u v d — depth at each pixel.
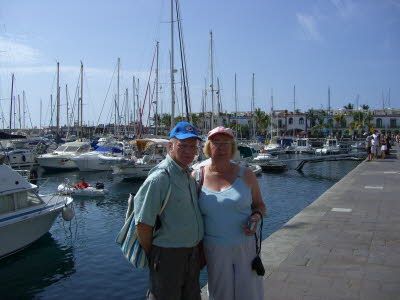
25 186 12.48
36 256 12.21
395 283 4.61
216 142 3.33
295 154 56.69
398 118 91.62
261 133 90.31
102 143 44.81
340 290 4.44
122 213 18.70
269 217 18.31
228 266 3.25
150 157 30.34
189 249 3.11
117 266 11.31
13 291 9.81
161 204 3.01
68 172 36.28
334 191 11.78
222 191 3.28
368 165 21.19
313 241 6.40
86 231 15.27
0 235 11.45
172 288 3.03
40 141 45.12
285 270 5.09
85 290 9.78
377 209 8.97
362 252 5.79
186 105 28.89
